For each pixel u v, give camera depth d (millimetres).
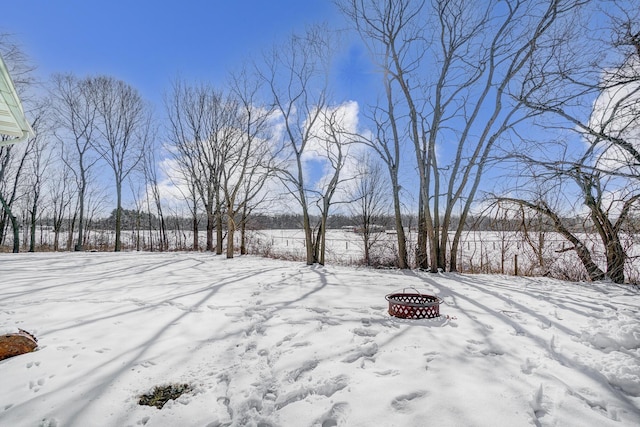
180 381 2562
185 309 4648
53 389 2418
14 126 5168
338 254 15328
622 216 6879
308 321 3980
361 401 2205
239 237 19000
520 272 9250
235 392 2375
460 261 10312
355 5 9445
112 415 2115
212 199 16797
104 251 17531
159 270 8977
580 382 2426
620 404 2152
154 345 3273
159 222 20500
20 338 3035
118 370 2725
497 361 2793
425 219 9789
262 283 6809
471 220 9062
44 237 22938
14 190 16781
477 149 8906
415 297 4910
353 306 4746
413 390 2309
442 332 3566
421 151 9852
